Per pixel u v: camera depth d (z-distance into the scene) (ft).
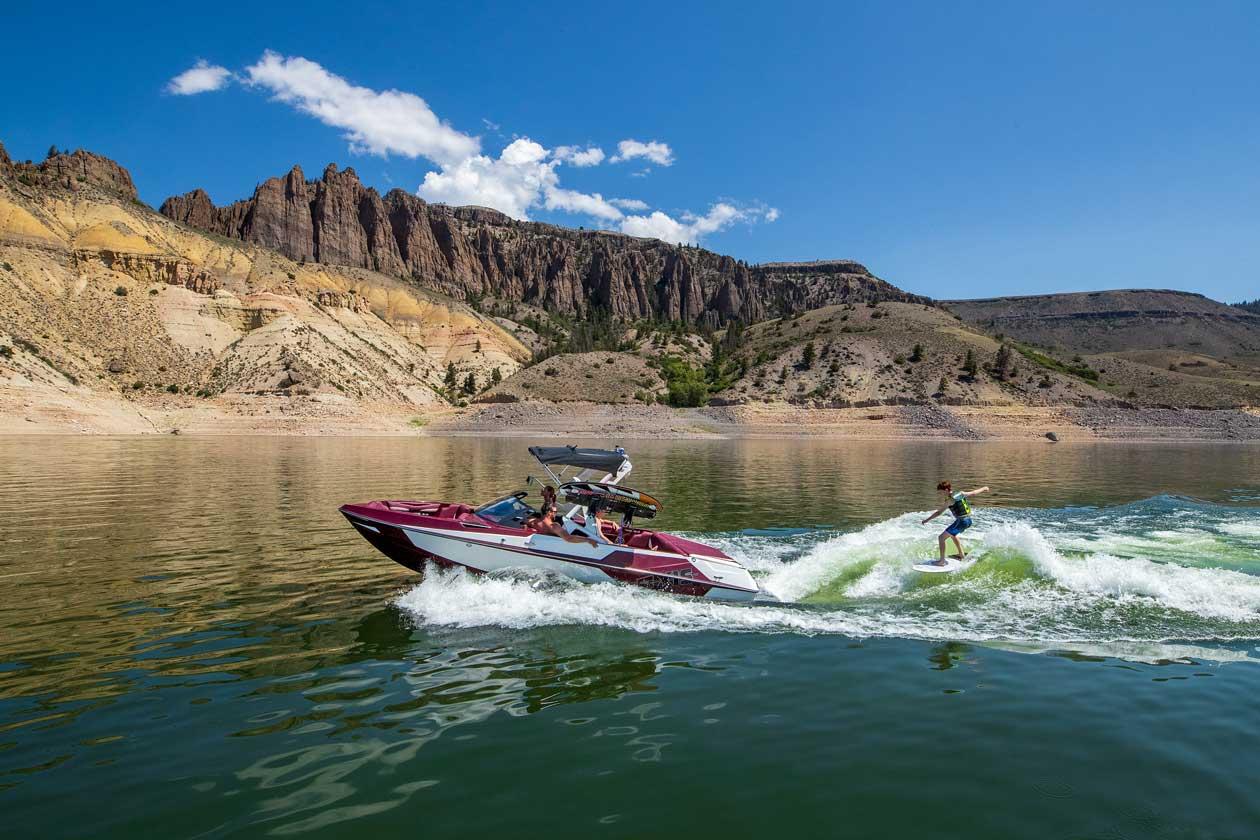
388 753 20.04
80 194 625.82
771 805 17.49
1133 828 16.48
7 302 380.58
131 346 422.00
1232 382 492.54
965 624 31.94
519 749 20.33
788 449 234.58
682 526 60.64
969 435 344.49
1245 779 18.66
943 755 19.99
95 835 15.94
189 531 56.34
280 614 33.71
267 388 395.34
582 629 31.71
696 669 26.86
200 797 17.61
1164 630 30.78
